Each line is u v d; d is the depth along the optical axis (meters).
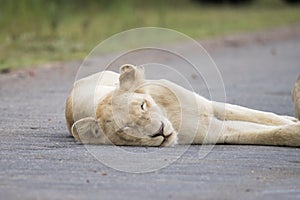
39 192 9.16
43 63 24.98
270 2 61.16
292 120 13.03
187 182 9.83
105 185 9.58
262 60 29.14
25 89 19.67
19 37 29.16
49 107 16.64
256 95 19.27
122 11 38.56
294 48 34.44
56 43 28.58
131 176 10.09
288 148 12.21
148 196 9.07
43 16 31.78
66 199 8.86
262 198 9.15
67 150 11.70
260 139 12.34
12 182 9.66
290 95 19.36
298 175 10.41
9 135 13.07
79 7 39.06
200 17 46.91
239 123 12.45
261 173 10.48
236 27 42.78
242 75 24.14
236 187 9.64
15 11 31.38
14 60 25.27
